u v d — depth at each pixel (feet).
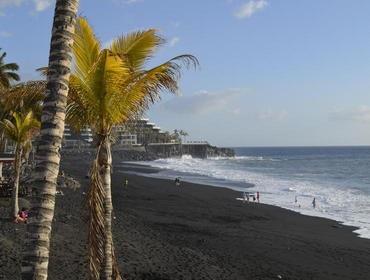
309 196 181.37
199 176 291.99
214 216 124.67
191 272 59.98
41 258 17.75
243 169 382.01
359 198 173.58
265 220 122.21
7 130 73.67
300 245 90.68
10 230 67.15
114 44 30.14
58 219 80.79
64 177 145.89
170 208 136.15
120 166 415.23
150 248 70.38
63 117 18.66
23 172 111.65
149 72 28.22
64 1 18.63
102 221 24.22
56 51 18.51
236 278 60.75
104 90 28.07
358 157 620.08
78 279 50.03
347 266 75.72
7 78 144.56
